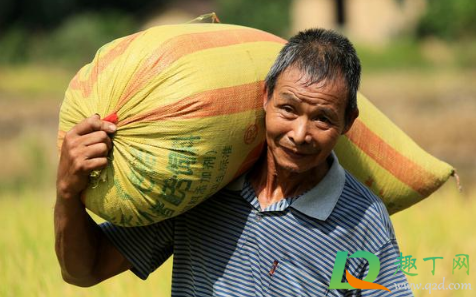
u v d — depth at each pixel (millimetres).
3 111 40000
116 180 5859
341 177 6031
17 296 9484
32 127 35094
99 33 68250
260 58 6219
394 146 7434
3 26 81125
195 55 5883
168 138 5730
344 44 5652
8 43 67812
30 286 9555
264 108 5926
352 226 5898
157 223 6500
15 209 14492
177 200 5926
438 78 48906
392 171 7418
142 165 5766
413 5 69812
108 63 5973
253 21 68750
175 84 5758
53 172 25812
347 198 5977
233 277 6082
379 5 70188
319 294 5910
